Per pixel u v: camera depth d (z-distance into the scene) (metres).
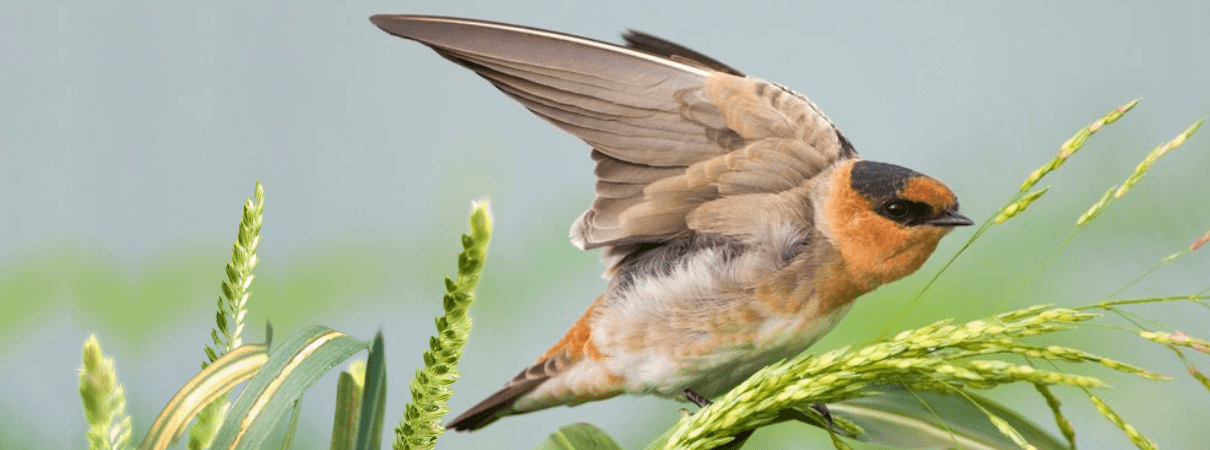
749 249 3.35
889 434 3.32
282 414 3.25
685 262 3.36
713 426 3.27
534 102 3.33
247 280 3.26
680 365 3.36
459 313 3.22
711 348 3.36
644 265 3.36
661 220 3.35
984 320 3.26
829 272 3.36
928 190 3.35
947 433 3.32
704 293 3.35
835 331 3.43
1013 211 3.27
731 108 3.34
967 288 3.45
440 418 3.23
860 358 3.26
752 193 3.35
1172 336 3.24
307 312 3.53
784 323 3.36
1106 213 3.47
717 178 3.35
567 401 3.37
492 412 3.37
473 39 3.32
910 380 3.27
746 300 3.35
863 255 3.35
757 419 3.28
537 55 3.32
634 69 3.33
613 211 3.35
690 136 3.34
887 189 3.35
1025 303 3.45
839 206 3.35
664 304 3.36
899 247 3.35
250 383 3.25
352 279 3.53
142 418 3.50
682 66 3.34
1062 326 3.25
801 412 3.30
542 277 3.51
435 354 3.23
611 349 3.36
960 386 3.27
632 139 3.34
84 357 3.24
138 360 3.51
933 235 3.35
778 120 3.35
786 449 3.45
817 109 3.35
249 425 3.25
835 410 3.32
